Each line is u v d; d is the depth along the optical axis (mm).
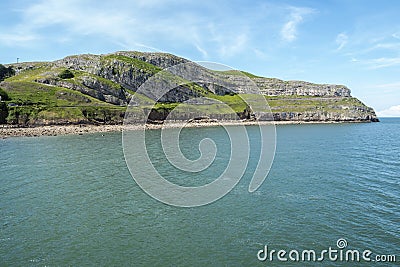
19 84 160000
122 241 25328
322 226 27922
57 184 41094
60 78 184000
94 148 74062
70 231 26969
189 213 31266
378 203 33656
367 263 22078
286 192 37938
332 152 70375
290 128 158250
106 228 27656
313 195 36656
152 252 23656
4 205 32875
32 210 31578
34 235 26141
